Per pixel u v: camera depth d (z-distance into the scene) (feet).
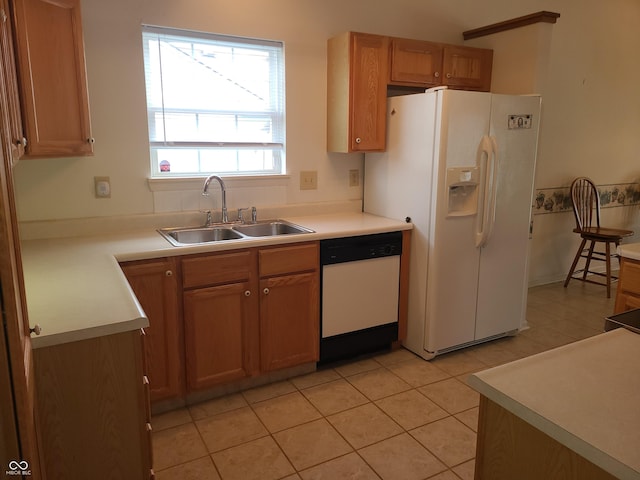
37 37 6.34
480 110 9.46
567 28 13.87
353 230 9.30
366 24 10.84
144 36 8.75
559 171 14.83
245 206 10.18
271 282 8.57
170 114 9.21
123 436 4.80
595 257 15.74
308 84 10.36
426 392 8.84
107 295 5.33
